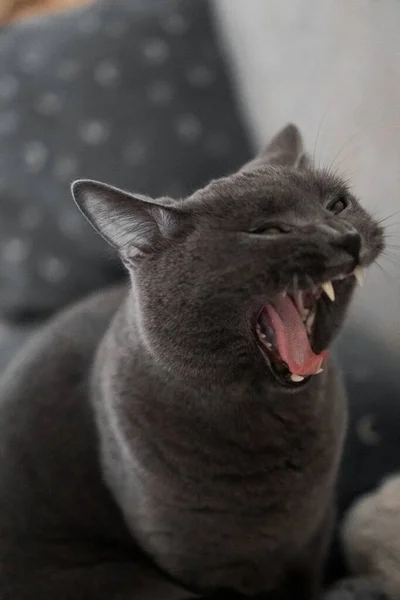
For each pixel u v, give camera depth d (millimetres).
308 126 629
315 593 516
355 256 393
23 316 721
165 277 420
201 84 741
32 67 753
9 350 672
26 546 512
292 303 423
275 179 425
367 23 541
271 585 511
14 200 726
